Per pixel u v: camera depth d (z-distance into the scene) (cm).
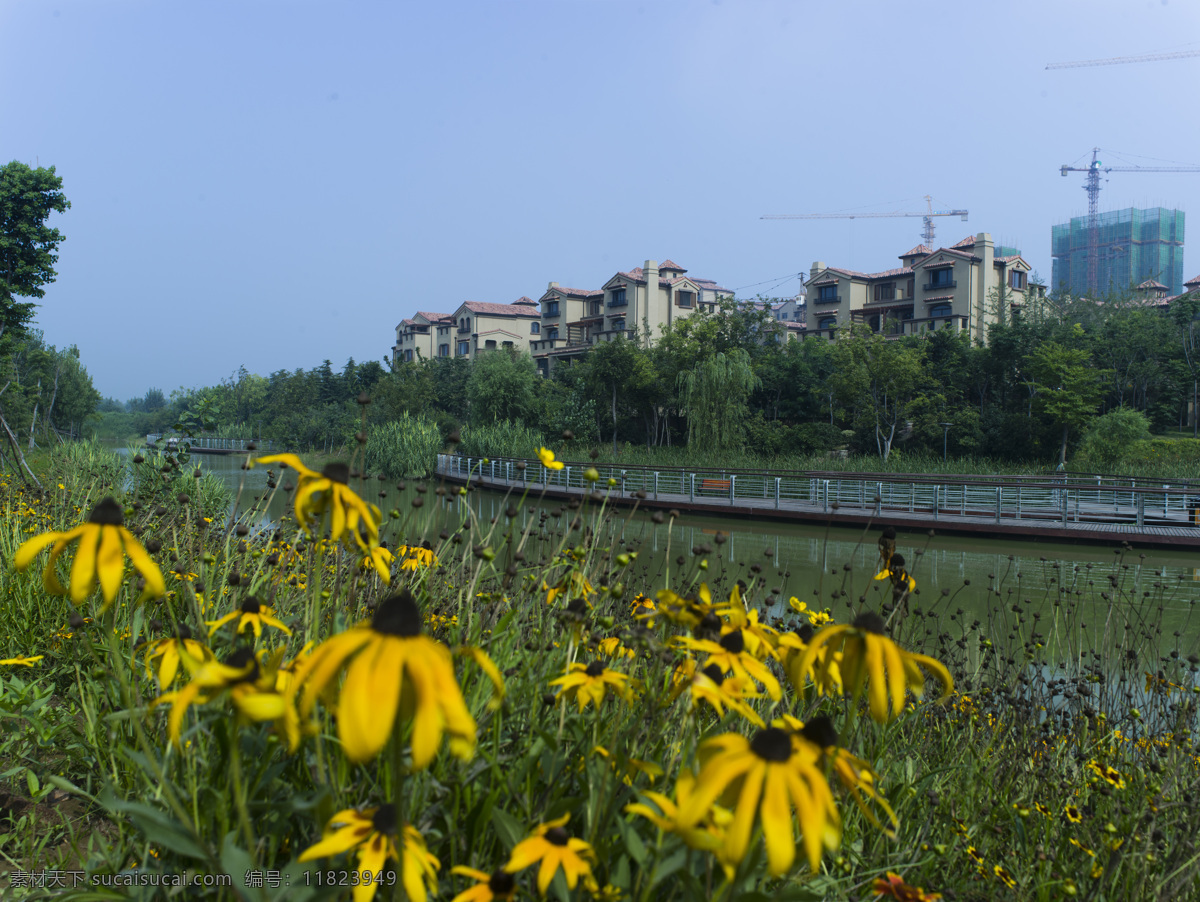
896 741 252
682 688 147
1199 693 336
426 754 76
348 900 116
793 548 1243
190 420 748
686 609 152
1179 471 2317
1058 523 1493
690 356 3388
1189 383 3228
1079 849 225
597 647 201
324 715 133
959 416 2886
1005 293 4181
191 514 320
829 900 159
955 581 929
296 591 284
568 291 5772
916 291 4403
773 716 203
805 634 169
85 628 215
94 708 191
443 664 85
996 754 280
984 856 210
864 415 2992
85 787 199
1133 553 1273
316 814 122
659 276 5191
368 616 228
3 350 1546
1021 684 392
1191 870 193
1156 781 258
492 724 165
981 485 1891
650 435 3575
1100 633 584
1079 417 2661
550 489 2016
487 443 2912
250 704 89
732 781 91
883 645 109
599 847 129
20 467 991
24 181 1491
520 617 219
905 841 199
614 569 242
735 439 2861
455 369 4972
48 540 119
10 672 259
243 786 129
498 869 110
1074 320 3488
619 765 139
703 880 120
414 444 2820
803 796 84
